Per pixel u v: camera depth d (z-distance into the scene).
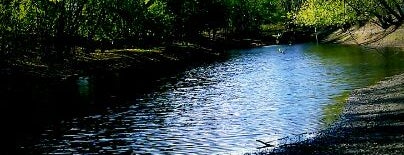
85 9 60.94
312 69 55.50
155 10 79.62
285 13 158.25
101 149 23.39
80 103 36.09
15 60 50.72
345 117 28.00
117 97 38.59
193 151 22.50
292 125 26.86
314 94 37.00
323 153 20.67
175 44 91.81
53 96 39.19
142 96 39.09
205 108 33.12
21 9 48.53
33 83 44.84
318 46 97.75
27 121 29.98
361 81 42.28
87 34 64.38
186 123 28.47
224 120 28.92
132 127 27.84
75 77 51.00
